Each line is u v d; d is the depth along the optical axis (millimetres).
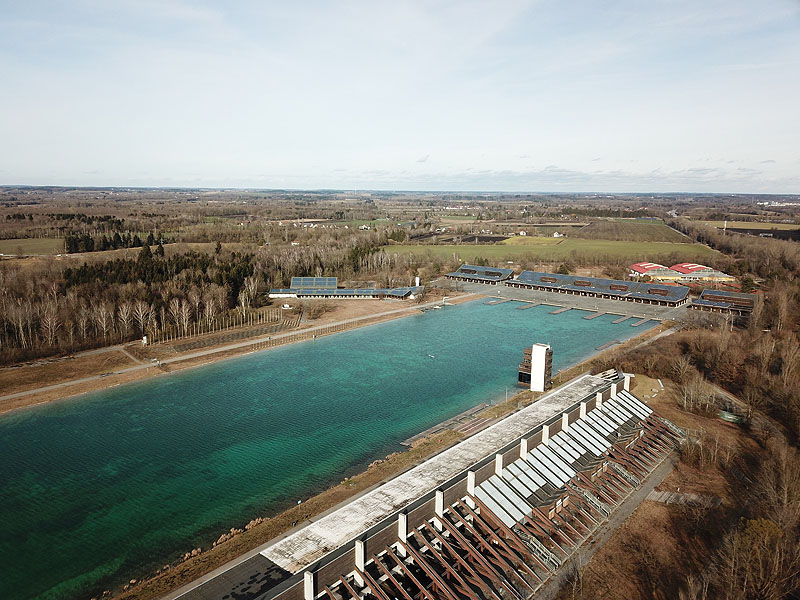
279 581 49250
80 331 153500
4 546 66938
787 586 56000
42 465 86500
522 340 165500
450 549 57750
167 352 146750
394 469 83688
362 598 51156
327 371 134000
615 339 166625
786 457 78812
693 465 83375
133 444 93812
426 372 133750
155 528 70500
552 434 79938
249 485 81000
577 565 60719
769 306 175875
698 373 123625
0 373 127625
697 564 61219
